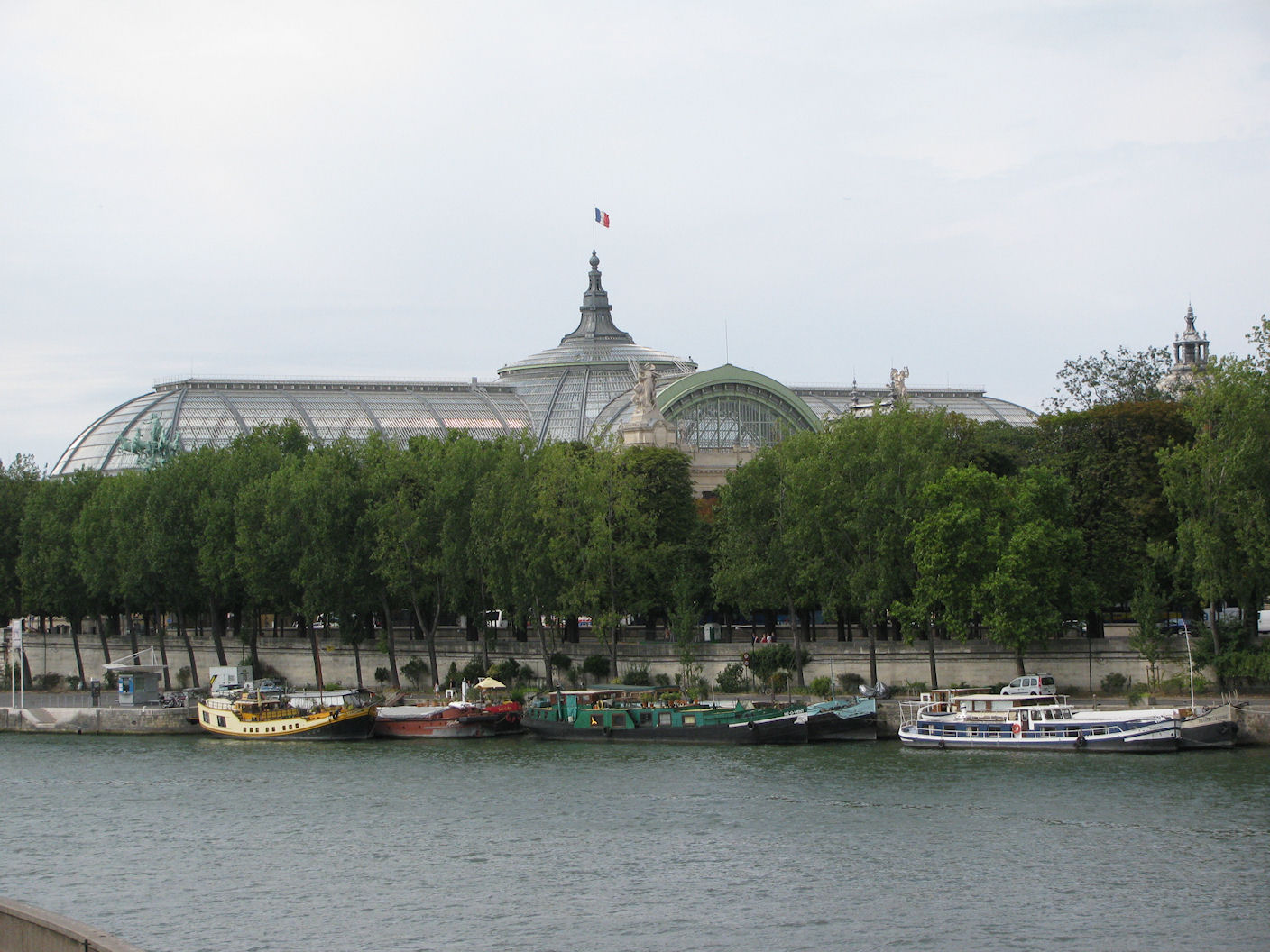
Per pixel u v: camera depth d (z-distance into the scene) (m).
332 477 167.88
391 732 145.12
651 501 169.12
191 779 123.94
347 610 167.88
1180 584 140.12
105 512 187.38
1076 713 122.69
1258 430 125.75
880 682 142.50
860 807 103.12
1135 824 95.38
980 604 131.00
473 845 97.25
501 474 157.50
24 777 127.38
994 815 99.19
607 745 134.12
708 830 98.62
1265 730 118.81
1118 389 180.88
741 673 149.88
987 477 135.88
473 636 177.00
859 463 144.38
